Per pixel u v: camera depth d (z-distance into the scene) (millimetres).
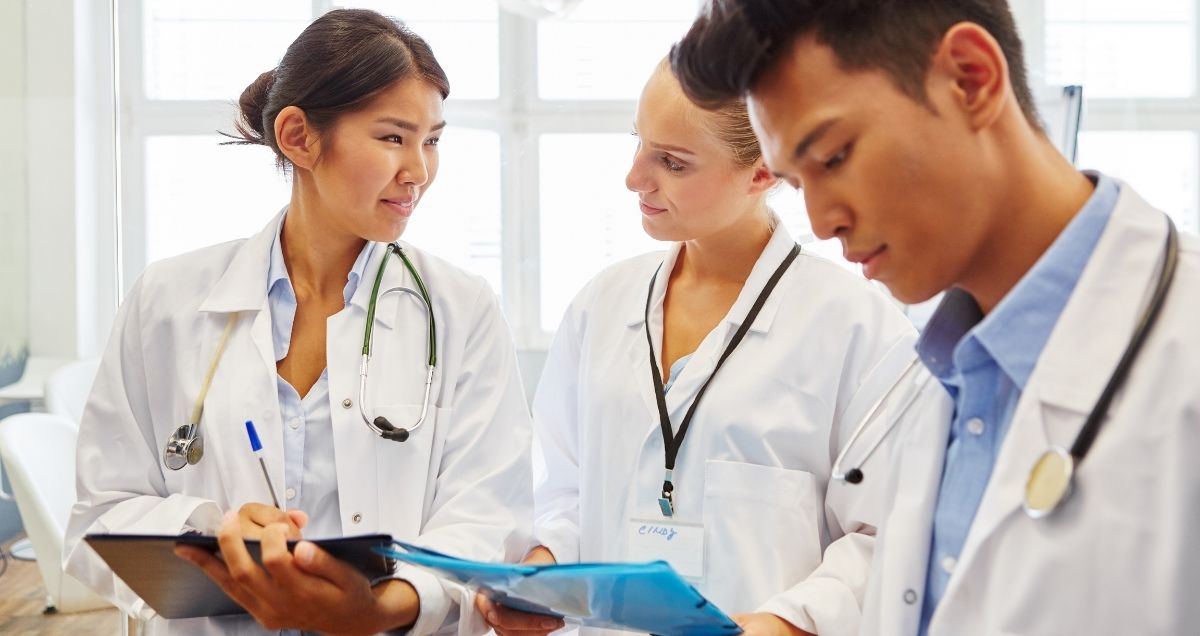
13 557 2193
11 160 2441
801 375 1352
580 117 2629
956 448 902
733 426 1343
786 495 1325
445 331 1388
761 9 750
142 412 1343
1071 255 767
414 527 1277
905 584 909
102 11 2488
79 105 2469
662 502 1358
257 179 2570
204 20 2590
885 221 744
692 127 1267
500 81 2611
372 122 1243
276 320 1350
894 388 1177
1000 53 715
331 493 1288
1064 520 711
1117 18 2744
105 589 1289
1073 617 699
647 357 1432
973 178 738
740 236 1428
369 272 1379
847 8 724
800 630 1192
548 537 1405
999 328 792
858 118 729
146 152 2564
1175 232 755
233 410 1273
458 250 2619
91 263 2488
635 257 1570
